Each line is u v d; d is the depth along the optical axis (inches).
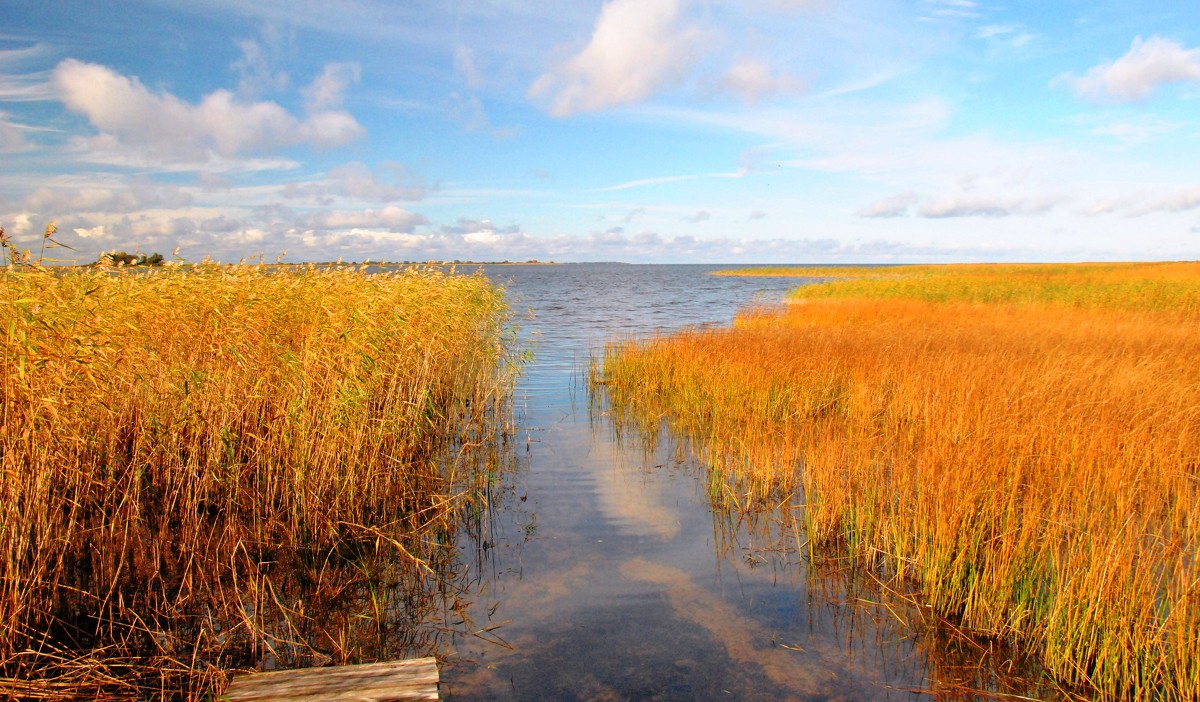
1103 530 196.4
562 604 212.2
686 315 1266.0
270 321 312.5
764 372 463.8
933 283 1338.6
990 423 290.7
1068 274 1608.0
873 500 256.4
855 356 497.0
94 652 174.7
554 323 1119.0
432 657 176.6
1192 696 152.8
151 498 257.9
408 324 387.9
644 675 175.2
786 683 171.2
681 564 239.9
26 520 188.4
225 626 194.2
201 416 266.4
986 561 195.9
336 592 218.1
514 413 484.4
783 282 2856.8
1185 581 170.4
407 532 263.7
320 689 155.7
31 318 196.2
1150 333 590.9
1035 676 172.4
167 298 295.7
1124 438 275.7
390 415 318.7
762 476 307.9
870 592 218.2
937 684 169.3
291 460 271.0
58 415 204.1
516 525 276.5
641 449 388.2
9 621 173.9
